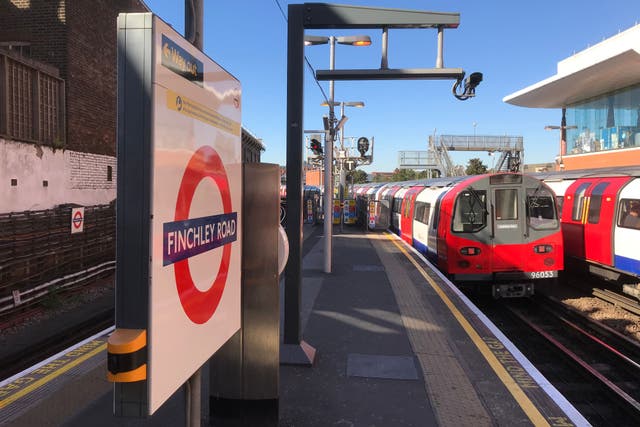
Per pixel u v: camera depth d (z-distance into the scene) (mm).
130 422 3787
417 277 10336
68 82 11141
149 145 1787
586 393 5949
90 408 4008
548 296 10789
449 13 5402
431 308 7629
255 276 3592
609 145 27531
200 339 2328
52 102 10602
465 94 5805
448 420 3934
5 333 7340
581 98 30344
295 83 5281
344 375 4891
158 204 1838
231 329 2814
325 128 10930
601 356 7344
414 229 15523
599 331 8391
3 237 8133
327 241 10867
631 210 10242
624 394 5484
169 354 1977
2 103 8922
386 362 5242
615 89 27062
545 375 6570
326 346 5797
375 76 5754
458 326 6629
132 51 1792
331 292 8828
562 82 26016
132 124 1795
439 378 4801
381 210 22312
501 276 9758
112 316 8773
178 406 4090
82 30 11734
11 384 4375
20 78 9492
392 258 13148
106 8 12836
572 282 12875
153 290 1812
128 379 1729
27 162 9602
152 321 1815
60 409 3941
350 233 21047
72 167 11281
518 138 36250
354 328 6535
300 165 5266
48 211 9703
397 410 4117
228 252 2744
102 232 11641
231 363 3646
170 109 1936
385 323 6773
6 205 8969
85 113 11867
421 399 4324
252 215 3559
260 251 3582
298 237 5238
